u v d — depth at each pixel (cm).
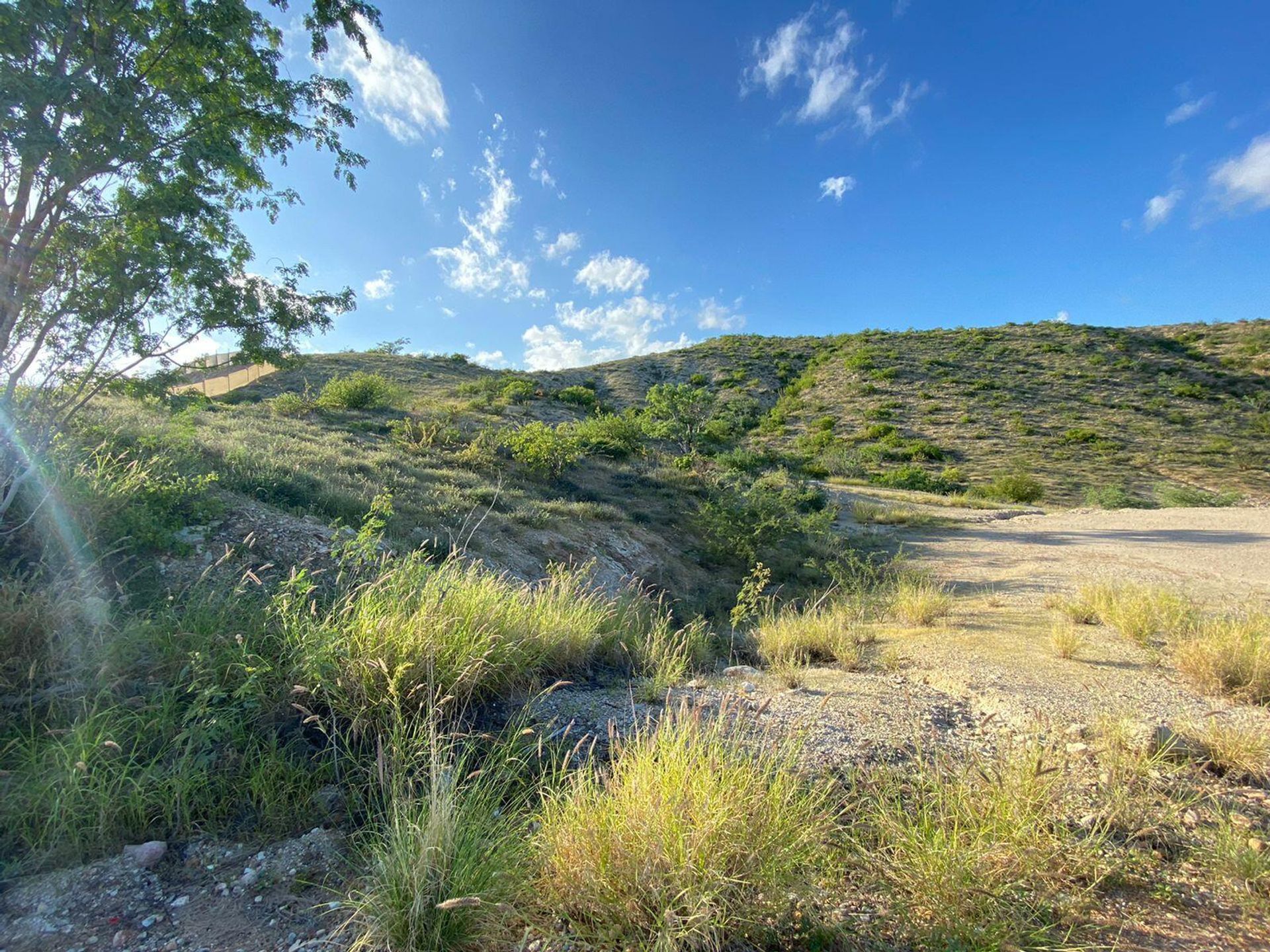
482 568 788
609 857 207
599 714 374
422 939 189
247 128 531
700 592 1133
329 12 529
